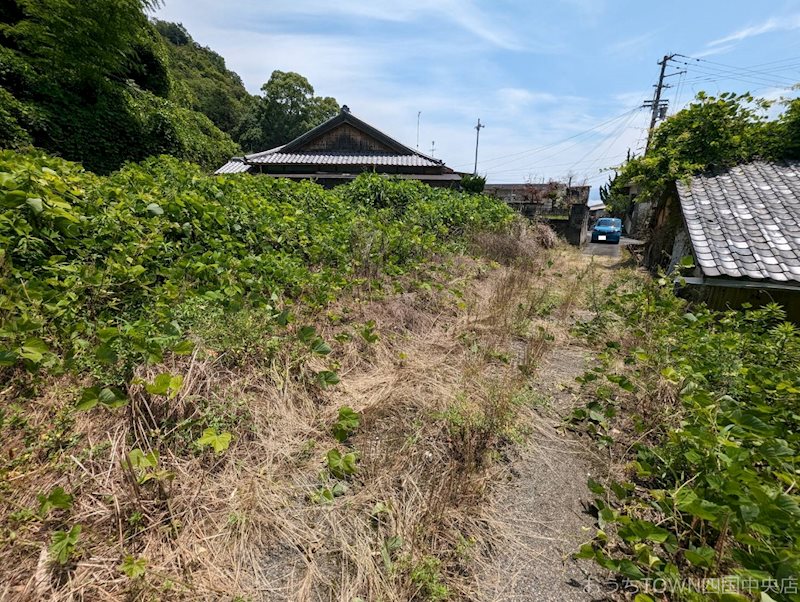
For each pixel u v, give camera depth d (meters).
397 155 13.05
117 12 8.17
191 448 1.78
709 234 4.50
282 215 4.78
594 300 4.74
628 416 2.53
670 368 2.30
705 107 6.45
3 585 1.19
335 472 1.86
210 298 2.57
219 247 3.45
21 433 1.62
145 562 1.27
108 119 9.10
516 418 2.49
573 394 2.90
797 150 5.79
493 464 2.09
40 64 7.99
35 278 2.24
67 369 1.83
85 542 1.33
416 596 1.36
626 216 23.22
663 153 6.80
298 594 1.34
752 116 6.13
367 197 7.46
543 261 8.08
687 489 1.51
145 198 3.39
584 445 2.32
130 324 2.12
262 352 2.41
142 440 1.70
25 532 1.31
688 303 4.54
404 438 2.16
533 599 1.41
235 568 1.39
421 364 2.99
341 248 4.32
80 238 2.72
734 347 2.61
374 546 1.53
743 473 1.35
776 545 1.24
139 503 1.47
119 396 1.63
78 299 2.27
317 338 2.48
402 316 3.61
